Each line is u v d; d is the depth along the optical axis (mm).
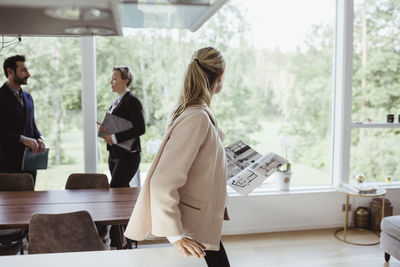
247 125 3701
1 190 2742
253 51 3639
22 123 3016
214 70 1359
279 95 3730
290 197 3688
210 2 746
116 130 2961
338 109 3799
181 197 1292
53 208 2252
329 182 3912
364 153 3895
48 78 3344
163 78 3510
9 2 673
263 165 1776
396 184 3920
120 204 2346
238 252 3199
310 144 3840
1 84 3244
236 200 3600
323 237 3539
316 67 3785
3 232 2480
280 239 3492
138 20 834
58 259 944
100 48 3402
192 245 1173
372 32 3807
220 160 1330
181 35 3494
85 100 3359
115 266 911
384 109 3906
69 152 3430
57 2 673
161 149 1247
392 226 2811
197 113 1255
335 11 3779
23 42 3262
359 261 3018
